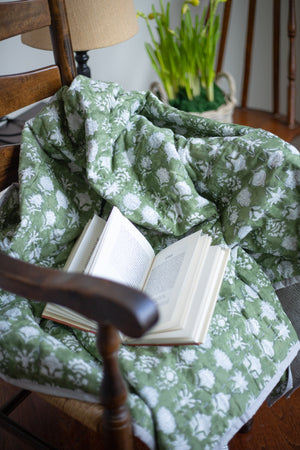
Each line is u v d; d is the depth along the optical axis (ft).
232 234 3.05
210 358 2.62
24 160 3.13
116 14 4.00
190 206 3.14
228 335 2.76
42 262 3.16
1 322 2.63
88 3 3.81
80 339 2.77
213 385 2.52
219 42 6.79
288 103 5.90
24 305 2.82
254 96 7.41
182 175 3.16
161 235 3.29
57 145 3.23
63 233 3.21
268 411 3.80
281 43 6.89
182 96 5.47
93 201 3.35
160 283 2.86
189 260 2.84
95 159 3.11
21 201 2.97
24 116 4.71
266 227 3.06
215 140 3.21
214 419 2.44
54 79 3.39
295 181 2.91
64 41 3.34
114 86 3.41
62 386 2.34
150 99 3.52
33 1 3.08
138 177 3.28
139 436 2.27
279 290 3.22
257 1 6.59
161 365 2.53
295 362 3.15
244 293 3.01
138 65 6.35
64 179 3.34
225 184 3.15
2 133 4.39
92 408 2.29
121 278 2.80
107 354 1.96
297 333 3.15
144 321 1.68
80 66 4.47
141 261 3.03
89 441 3.60
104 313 1.77
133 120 3.38
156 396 2.39
